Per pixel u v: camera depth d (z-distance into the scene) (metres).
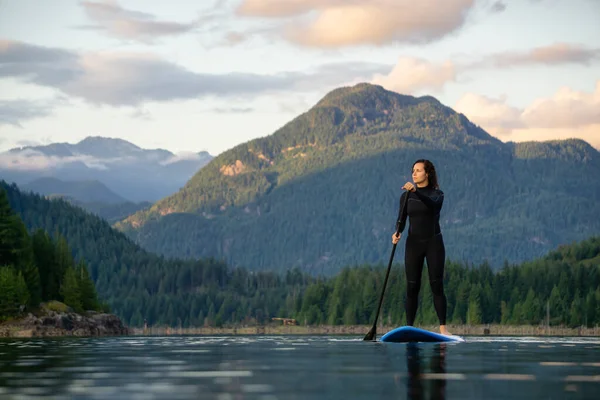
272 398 8.19
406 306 21.70
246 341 22.39
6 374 10.95
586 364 12.29
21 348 19.45
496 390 8.91
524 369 11.41
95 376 10.59
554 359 13.35
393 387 9.20
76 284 145.88
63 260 152.50
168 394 8.57
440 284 21.42
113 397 8.34
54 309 135.88
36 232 152.88
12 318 126.50
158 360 13.52
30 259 137.12
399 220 21.73
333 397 8.30
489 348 16.77
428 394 8.57
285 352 15.50
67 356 14.92
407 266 21.64
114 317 149.75
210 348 17.48
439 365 12.07
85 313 146.12
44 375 10.79
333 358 13.59
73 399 8.18
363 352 15.27
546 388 9.09
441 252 21.39
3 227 134.50
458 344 18.89
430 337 20.12
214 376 10.49
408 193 21.62
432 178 21.64
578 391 8.80
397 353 14.94
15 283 126.69
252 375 10.59
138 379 10.16
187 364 12.52
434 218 21.47
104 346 19.52
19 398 8.30
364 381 9.81
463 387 9.20
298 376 10.46
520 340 23.34
